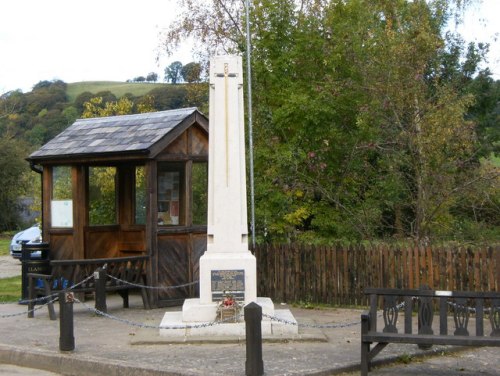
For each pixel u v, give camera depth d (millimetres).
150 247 14250
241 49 21625
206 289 11133
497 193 16984
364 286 14031
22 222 47656
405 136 16312
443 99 16578
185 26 29328
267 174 18438
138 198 15797
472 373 9055
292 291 14727
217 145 11469
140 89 79188
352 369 9125
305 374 8656
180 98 56938
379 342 8750
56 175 15570
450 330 11273
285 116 19125
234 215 11336
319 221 18719
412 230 16891
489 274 12852
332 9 20984
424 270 13430
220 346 10375
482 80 27031
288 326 10898
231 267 11125
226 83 11562
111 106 30625
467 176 16422
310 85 19859
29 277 13492
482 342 8383
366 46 18719
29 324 12648
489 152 26438
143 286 14086
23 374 9641
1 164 45469
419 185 16094
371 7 21234
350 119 19391
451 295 8750
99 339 11078
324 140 19172
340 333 11398
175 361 9367
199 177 15195
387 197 18078
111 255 15844
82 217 15117
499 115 28328
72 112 65938
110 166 15594
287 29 20656
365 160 19078
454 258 13172
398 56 16984
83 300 14867
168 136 14250
